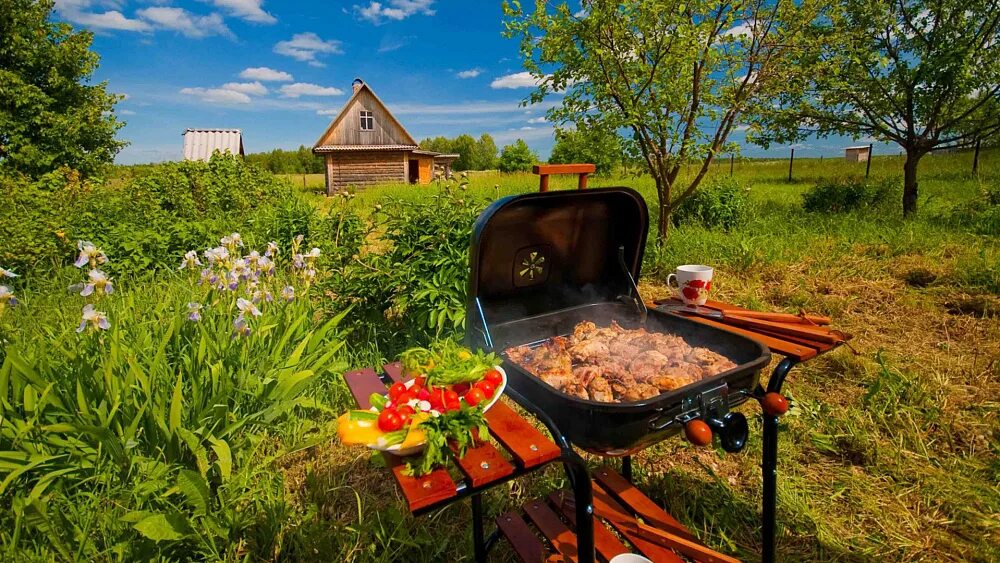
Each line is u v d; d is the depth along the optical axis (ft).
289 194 39.86
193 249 21.13
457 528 7.73
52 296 16.15
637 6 18.85
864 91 28.55
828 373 11.93
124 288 17.17
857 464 8.97
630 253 7.25
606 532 6.63
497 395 4.80
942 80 25.80
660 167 22.08
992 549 7.02
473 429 4.51
